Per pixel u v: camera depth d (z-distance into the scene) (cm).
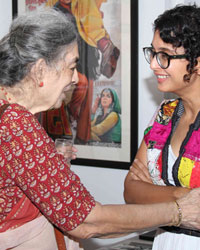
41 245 143
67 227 128
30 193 126
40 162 124
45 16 133
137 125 256
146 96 255
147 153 176
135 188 175
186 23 147
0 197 130
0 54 131
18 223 138
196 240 158
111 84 265
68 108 285
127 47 257
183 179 161
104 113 270
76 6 275
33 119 127
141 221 136
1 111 125
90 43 272
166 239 167
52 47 129
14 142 124
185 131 167
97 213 130
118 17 259
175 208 142
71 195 126
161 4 244
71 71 137
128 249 221
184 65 150
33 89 132
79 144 282
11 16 311
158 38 152
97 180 279
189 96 161
